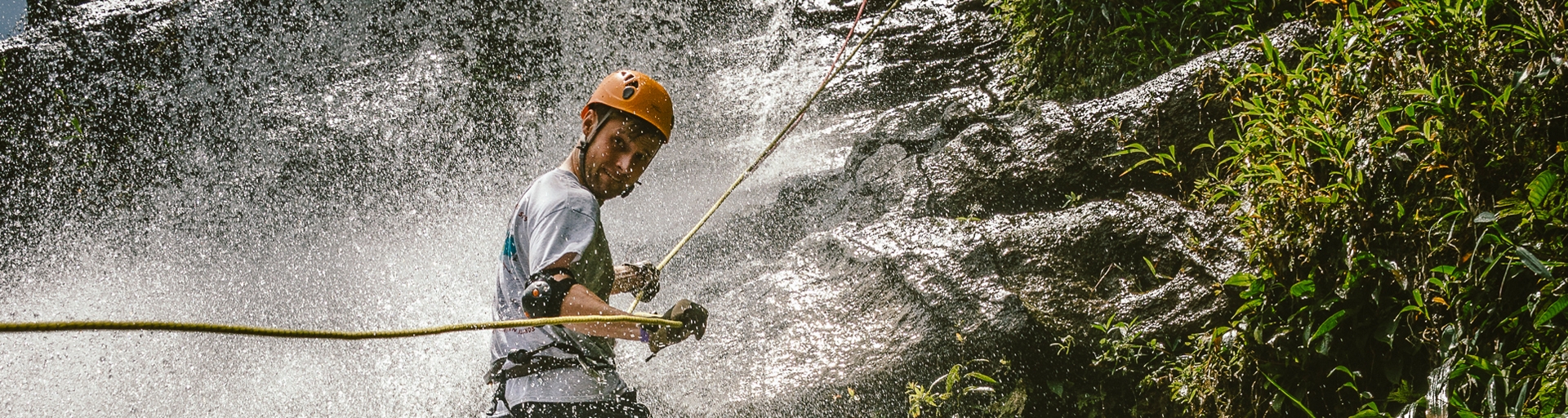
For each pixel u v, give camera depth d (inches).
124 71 358.9
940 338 149.4
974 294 151.0
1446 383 108.7
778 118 300.5
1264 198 137.5
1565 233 107.5
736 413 152.2
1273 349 127.9
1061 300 146.0
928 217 177.6
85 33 364.2
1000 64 271.0
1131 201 161.6
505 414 110.7
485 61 359.9
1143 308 141.3
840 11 348.8
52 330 60.0
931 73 291.6
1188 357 134.7
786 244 208.8
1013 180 180.4
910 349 150.9
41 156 340.8
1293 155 132.5
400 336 81.5
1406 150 125.6
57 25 367.6
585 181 113.4
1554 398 99.0
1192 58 201.0
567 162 114.9
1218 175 163.6
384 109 341.4
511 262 110.1
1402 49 135.4
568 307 100.5
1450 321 115.5
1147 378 136.5
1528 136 116.6
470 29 367.2
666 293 198.4
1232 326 132.2
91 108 348.8
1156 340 137.6
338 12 372.2
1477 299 111.8
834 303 165.3
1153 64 209.0
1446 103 121.6
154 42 363.3
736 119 310.3
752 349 162.1
